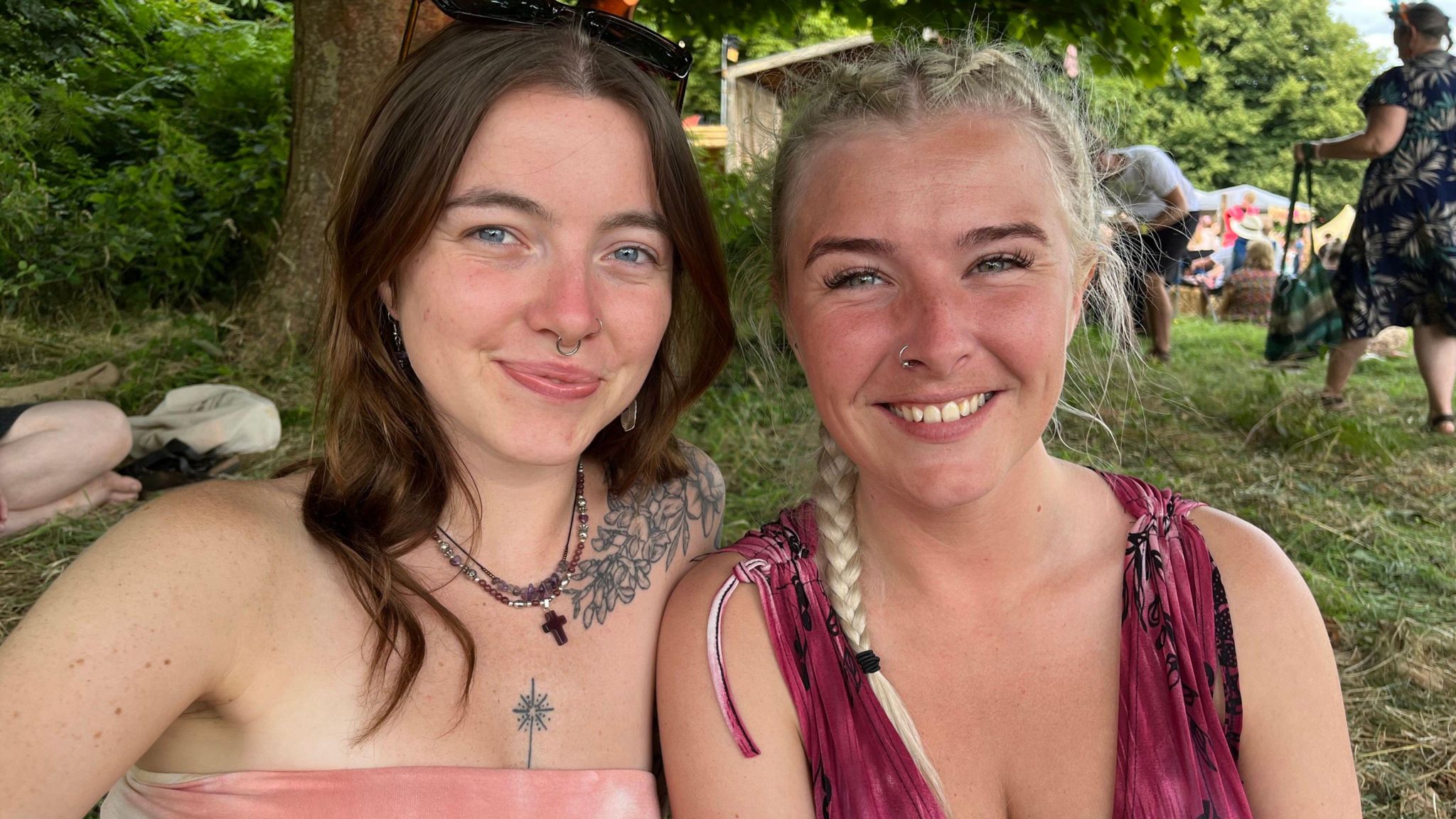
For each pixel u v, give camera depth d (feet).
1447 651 4.33
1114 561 2.33
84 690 1.85
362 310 2.21
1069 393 2.71
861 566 2.38
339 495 2.23
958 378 2.15
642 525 2.48
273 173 10.56
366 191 2.16
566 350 2.12
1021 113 2.23
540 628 2.30
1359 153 8.16
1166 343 10.03
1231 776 2.18
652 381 2.52
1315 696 2.22
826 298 2.23
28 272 9.20
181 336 8.16
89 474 5.10
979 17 6.45
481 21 2.16
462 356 2.13
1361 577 5.18
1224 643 2.23
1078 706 2.28
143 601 1.91
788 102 2.47
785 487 5.39
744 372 7.15
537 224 2.11
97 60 12.91
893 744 2.25
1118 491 2.40
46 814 1.83
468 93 2.08
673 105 2.39
